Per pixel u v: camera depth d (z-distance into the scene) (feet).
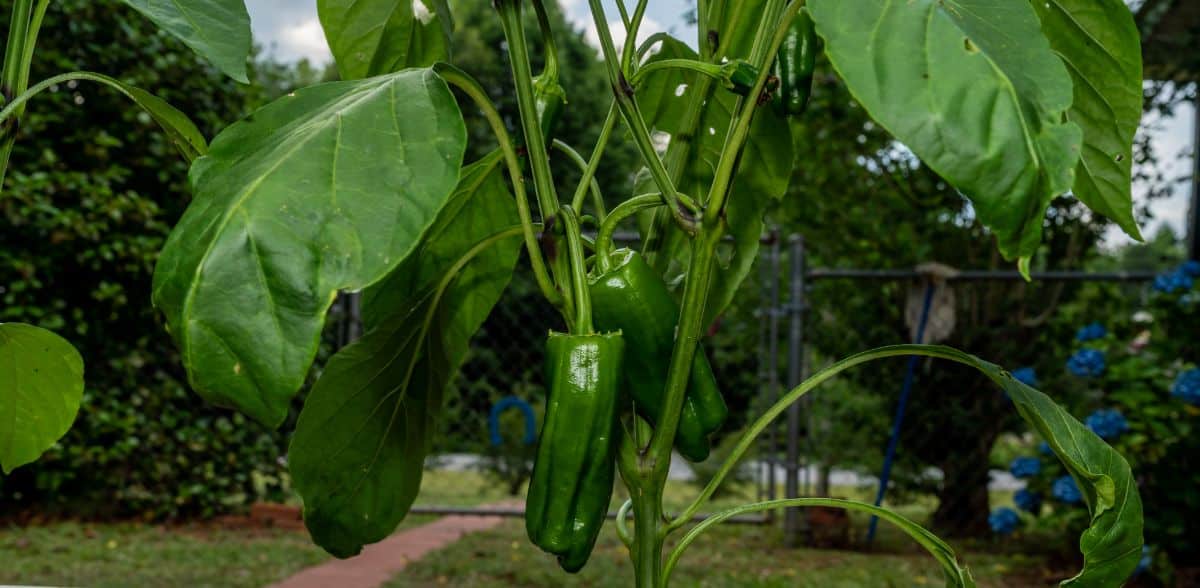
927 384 16.63
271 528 15.62
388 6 3.44
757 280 19.04
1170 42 14.83
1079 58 2.83
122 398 15.20
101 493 15.25
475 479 25.76
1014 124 1.73
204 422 15.56
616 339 2.38
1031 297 16.49
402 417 3.25
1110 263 19.80
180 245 1.88
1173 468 12.67
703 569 13.20
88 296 14.83
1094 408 15.58
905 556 14.99
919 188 16.72
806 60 2.57
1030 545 15.76
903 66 1.78
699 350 2.77
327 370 2.95
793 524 15.37
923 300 14.99
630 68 2.76
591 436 2.33
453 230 3.36
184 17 2.10
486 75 37.60
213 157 2.19
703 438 2.75
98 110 15.42
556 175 33.63
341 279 1.81
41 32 14.78
